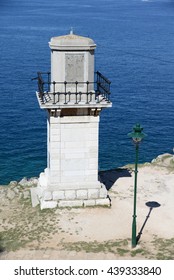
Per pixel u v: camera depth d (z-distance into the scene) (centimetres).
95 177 2642
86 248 2186
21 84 7819
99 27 17788
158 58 11125
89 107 2481
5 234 2400
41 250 2184
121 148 5131
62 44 2427
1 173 4431
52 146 2556
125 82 8381
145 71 9475
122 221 2475
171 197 2780
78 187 2623
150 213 2564
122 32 16388
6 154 4872
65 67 2466
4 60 10056
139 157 4922
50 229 2398
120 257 2084
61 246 2223
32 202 2739
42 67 9356
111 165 4691
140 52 11975
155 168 3253
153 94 7575
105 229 2394
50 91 2595
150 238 2288
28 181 3172
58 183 2612
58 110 2461
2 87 7588
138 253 2120
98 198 2638
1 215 2631
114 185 2933
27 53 11094
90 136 2580
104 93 2558
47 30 16162
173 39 14738
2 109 6412
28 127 5728
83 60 2478
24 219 2544
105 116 6288
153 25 19062
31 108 6488
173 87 8112
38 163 4666
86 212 2567
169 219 2500
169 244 2211
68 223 2452
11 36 14388
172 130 5834
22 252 2172
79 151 2592
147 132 5728
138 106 6844
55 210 2583
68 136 2558
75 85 2503
